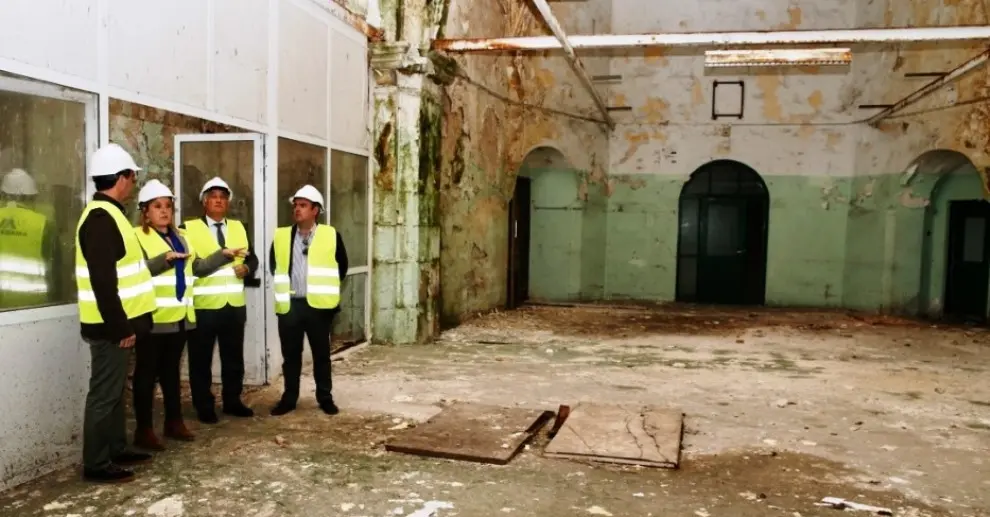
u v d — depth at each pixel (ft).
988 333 30.83
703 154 41.65
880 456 14.40
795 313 37.50
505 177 34.04
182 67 15.75
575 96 38.42
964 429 16.42
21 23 11.59
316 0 21.27
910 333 30.83
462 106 28.66
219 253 15.23
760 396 19.30
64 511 11.01
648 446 14.24
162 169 23.61
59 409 12.62
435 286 26.73
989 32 19.80
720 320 34.47
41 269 12.42
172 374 14.35
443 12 24.56
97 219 11.62
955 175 35.04
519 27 34.04
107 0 13.51
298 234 16.65
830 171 40.40
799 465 13.80
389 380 20.20
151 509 11.18
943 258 35.96
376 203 25.31
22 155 12.07
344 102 23.24
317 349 16.61
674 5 41.27
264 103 18.86
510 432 15.01
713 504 11.80
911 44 34.42
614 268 42.68
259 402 17.66
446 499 11.82
